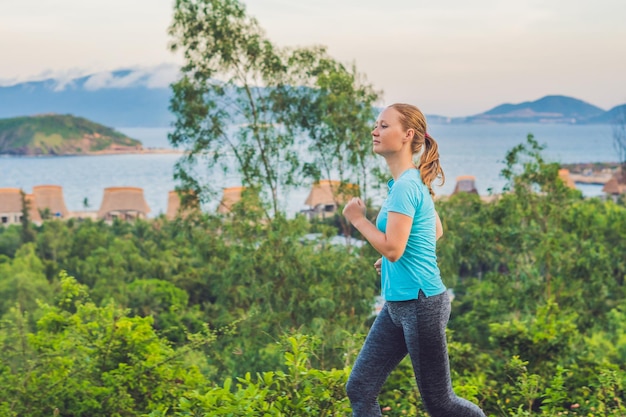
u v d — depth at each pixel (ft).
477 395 18.54
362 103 60.64
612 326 72.79
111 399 17.84
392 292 8.93
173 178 63.82
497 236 67.51
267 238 57.52
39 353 18.92
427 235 8.85
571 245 70.23
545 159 69.72
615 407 16.57
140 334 19.17
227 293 58.59
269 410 11.09
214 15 63.93
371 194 60.59
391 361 9.32
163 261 178.19
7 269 187.01
